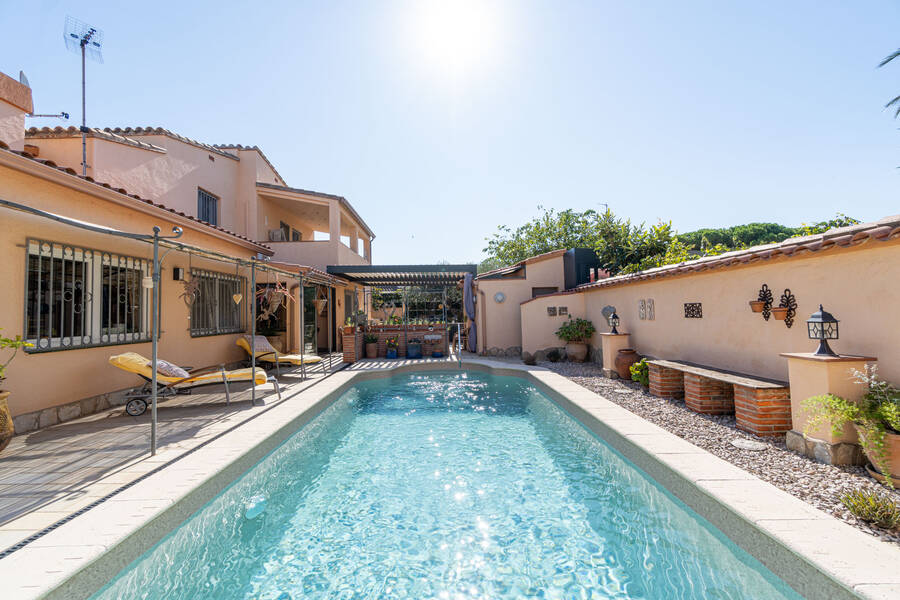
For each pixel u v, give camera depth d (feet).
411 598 8.86
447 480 14.87
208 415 19.71
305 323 46.03
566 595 8.86
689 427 16.62
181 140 38.99
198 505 11.60
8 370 16.30
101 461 13.42
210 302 30.45
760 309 17.44
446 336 46.57
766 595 8.45
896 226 11.28
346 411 24.64
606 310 33.01
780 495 10.25
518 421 22.41
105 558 8.40
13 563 7.86
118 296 21.66
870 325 12.86
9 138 19.12
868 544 8.05
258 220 48.70
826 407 12.05
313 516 12.42
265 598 8.90
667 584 9.10
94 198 19.84
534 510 12.59
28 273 16.99
